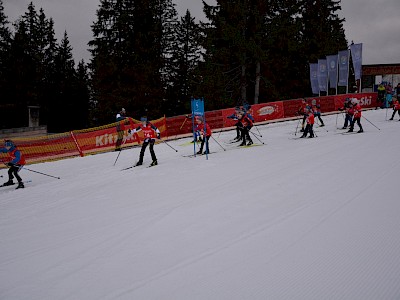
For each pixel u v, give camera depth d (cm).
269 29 2436
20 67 3475
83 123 4394
